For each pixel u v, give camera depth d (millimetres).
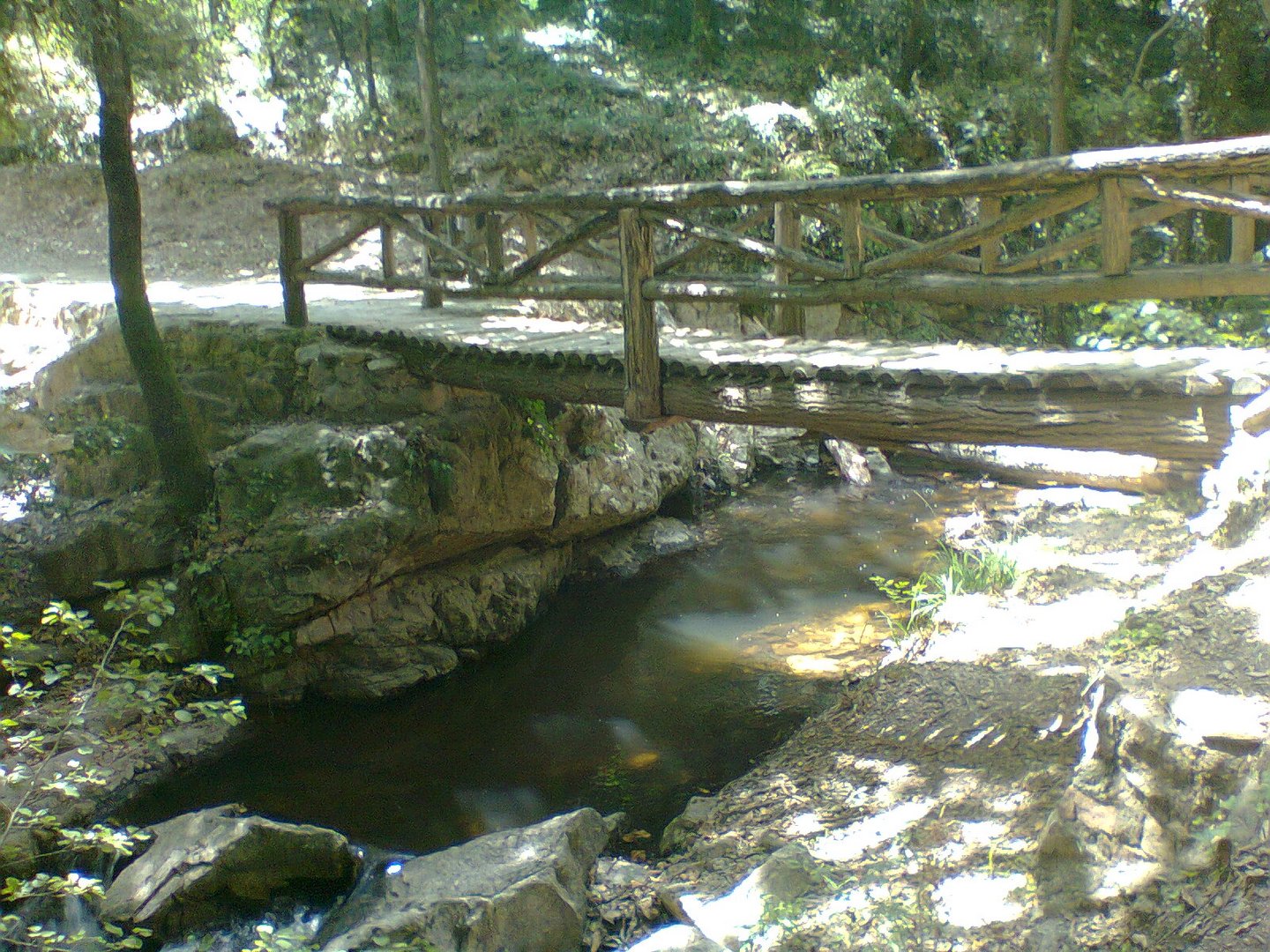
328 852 5332
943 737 5535
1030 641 6352
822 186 5574
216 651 8039
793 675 7645
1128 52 16406
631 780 6578
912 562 9656
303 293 9109
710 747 6832
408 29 17375
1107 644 5543
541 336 8164
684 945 3924
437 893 4684
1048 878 3803
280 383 8891
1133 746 3871
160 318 9477
